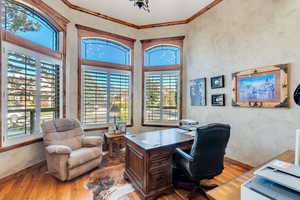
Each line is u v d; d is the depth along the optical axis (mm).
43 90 3115
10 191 2184
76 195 2098
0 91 2383
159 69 4605
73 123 3174
